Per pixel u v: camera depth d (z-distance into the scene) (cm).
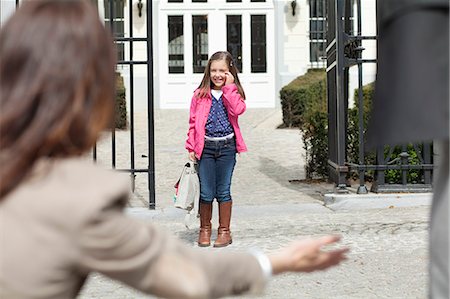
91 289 551
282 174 1227
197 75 2231
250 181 1159
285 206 891
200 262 166
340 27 901
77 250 156
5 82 164
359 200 853
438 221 183
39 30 165
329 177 1110
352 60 886
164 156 1443
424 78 174
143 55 2144
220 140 680
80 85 163
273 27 2233
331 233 727
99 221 156
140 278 159
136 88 2175
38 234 156
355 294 529
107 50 170
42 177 162
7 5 927
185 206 672
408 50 176
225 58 680
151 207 858
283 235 729
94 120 167
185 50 2231
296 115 1858
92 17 169
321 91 1853
